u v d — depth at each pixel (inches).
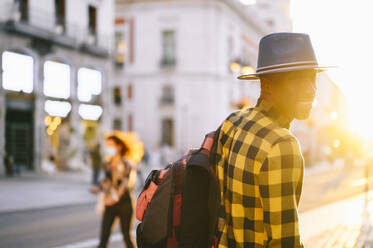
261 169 61.8
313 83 69.2
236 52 1504.7
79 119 988.6
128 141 227.5
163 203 72.4
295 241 59.7
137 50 1423.5
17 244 286.5
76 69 976.9
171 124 1398.9
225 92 1411.2
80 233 325.1
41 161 893.2
